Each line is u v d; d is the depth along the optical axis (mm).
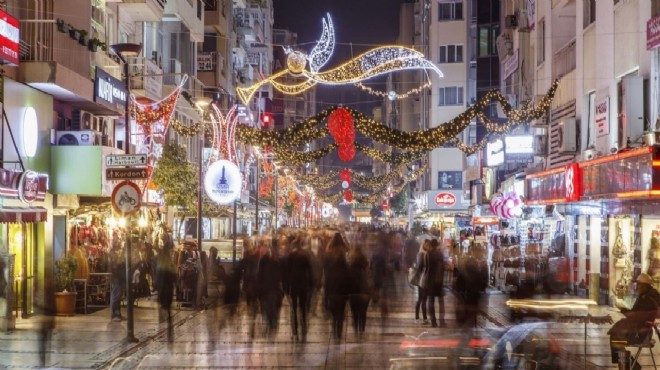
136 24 45469
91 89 31188
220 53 74250
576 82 38156
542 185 36906
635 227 28953
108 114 35438
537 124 44062
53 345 22172
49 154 29391
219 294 34594
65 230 31078
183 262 34406
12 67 26516
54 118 30703
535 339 15102
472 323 27047
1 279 24125
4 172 23375
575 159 38250
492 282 44188
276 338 24516
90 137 30062
